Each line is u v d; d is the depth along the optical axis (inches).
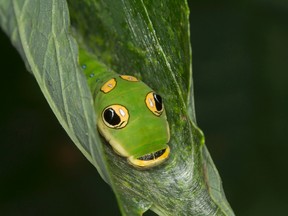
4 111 8.2
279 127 8.2
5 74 8.0
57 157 8.5
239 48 8.4
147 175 4.6
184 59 4.4
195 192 4.4
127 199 4.3
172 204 4.4
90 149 4.1
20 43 4.5
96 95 5.0
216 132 8.3
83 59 5.2
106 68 5.2
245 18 8.4
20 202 8.4
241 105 8.3
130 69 5.0
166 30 4.5
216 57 8.3
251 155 8.3
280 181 8.2
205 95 8.3
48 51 4.3
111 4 4.9
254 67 8.3
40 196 8.5
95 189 8.6
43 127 8.4
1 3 4.6
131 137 4.8
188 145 4.5
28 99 8.2
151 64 4.8
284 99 8.2
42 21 4.3
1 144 8.4
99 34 5.1
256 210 8.2
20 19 4.5
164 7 4.5
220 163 8.3
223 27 8.4
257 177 8.3
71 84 4.2
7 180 8.4
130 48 4.9
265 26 8.4
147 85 4.9
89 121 4.0
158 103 4.8
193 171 4.5
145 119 4.8
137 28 4.8
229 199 8.3
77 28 5.2
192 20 8.5
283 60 8.3
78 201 8.5
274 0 8.4
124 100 4.9
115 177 4.4
